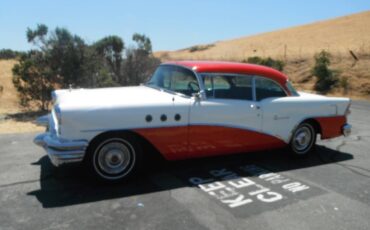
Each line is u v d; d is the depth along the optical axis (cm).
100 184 436
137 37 1469
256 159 568
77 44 1207
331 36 4203
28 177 460
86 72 1215
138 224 341
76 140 402
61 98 446
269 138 531
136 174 452
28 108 1224
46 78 1162
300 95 579
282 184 459
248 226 343
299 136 572
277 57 2816
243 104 496
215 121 475
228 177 480
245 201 402
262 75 527
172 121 446
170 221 348
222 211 374
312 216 368
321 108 577
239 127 495
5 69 2159
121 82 1388
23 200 389
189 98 468
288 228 341
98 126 408
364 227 346
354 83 1942
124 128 421
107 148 429
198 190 431
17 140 671
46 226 333
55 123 437
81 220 346
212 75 482
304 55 2722
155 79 567
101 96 452
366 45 2939
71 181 447
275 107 526
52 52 1168
